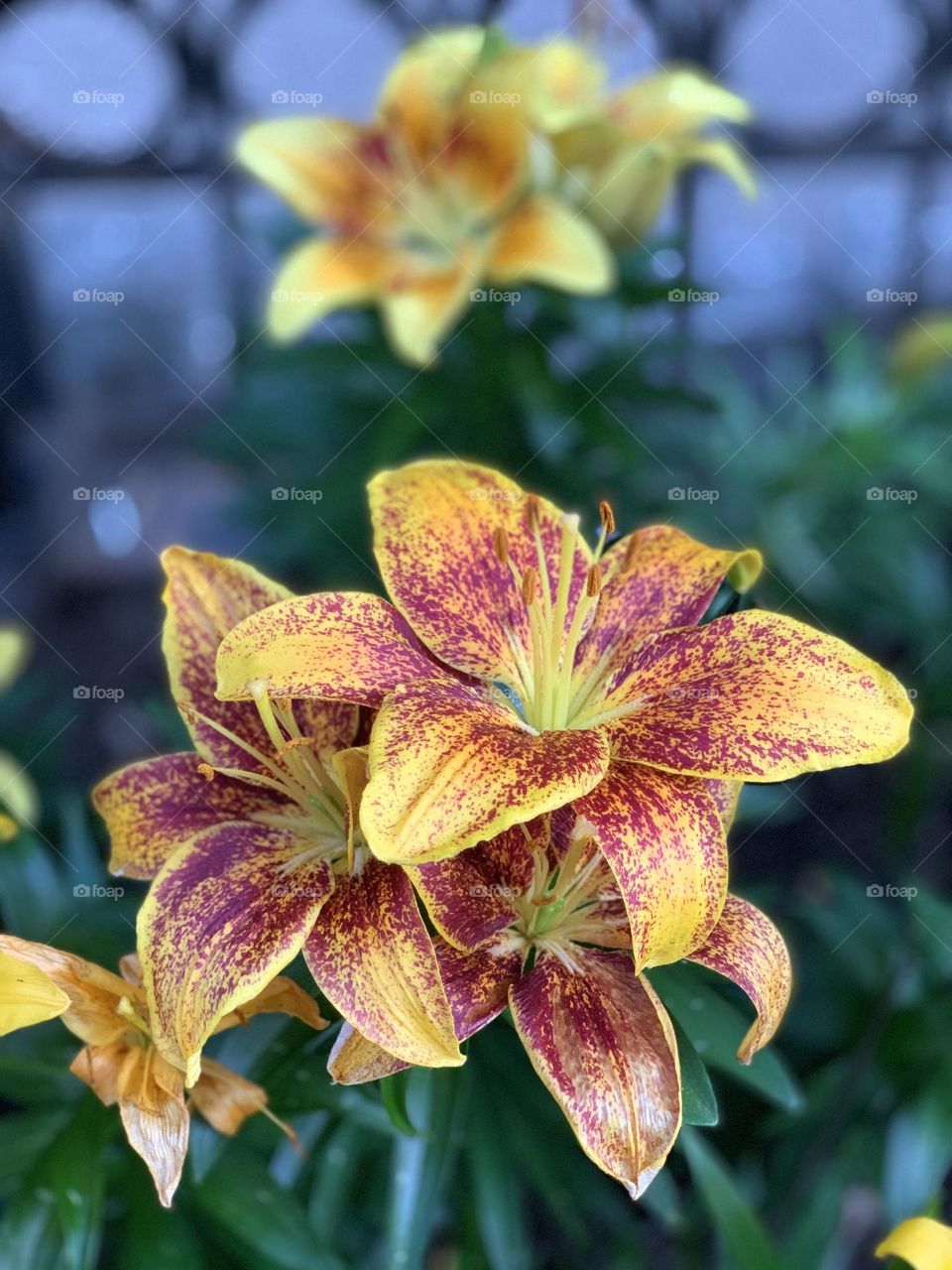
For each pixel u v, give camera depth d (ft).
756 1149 1.99
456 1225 1.84
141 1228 1.24
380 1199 1.78
